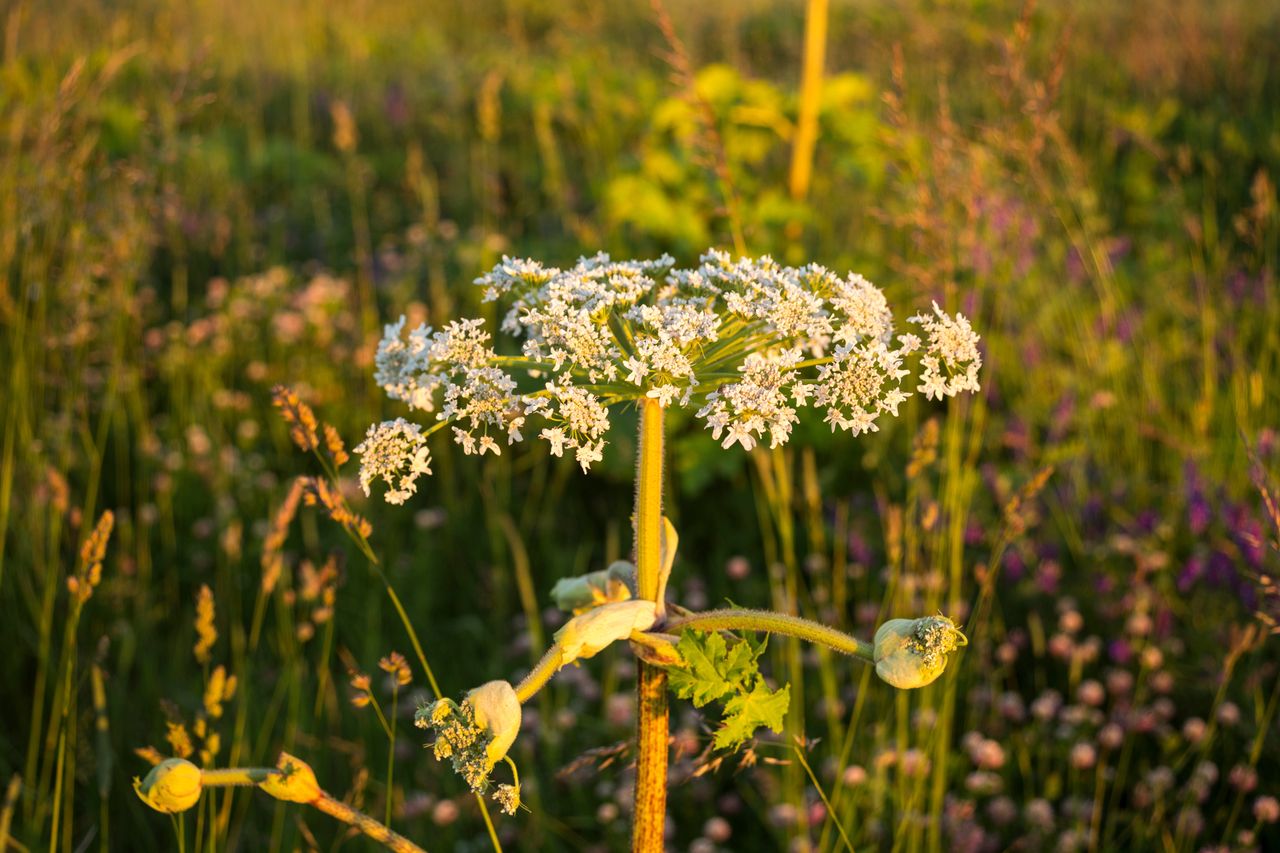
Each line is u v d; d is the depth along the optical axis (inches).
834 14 366.6
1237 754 117.6
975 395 142.9
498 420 54.5
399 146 300.5
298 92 325.7
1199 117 268.8
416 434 54.2
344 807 57.3
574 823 114.9
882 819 111.2
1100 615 134.6
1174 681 125.7
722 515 162.6
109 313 157.8
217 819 103.7
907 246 160.2
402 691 131.6
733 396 53.1
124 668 124.6
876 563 143.9
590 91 238.1
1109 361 166.4
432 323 196.1
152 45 291.3
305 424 76.0
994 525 143.9
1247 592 122.4
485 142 267.6
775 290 56.1
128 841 113.3
